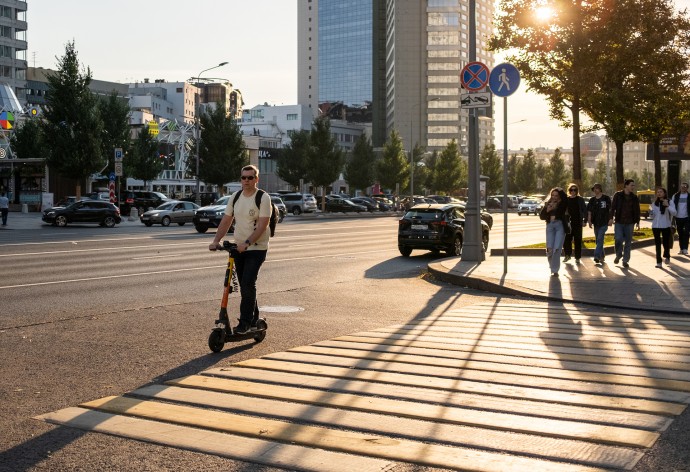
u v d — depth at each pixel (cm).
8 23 12406
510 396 512
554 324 861
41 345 739
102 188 6538
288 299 1155
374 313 998
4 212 3703
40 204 5453
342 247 2458
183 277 1453
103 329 841
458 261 1723
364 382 557
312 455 395
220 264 1741
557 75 2355
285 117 17200
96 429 447
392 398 511
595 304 1056
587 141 14638
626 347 698
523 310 1005
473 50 1694
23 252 2072
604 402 494
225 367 616
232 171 6356
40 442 425
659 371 588
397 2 15812
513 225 4519
